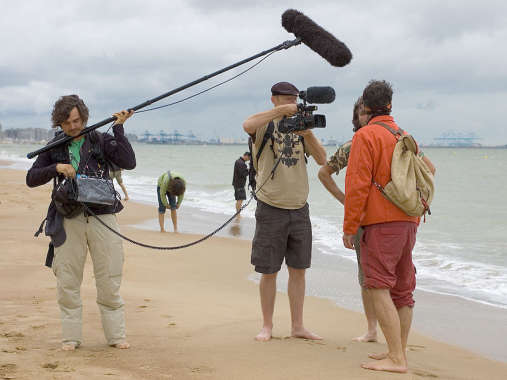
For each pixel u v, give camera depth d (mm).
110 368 3344
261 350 3812
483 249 9742
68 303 3766
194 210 15438
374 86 3498
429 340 4730
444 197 20609
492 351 4441
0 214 12898
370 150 3350
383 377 3260
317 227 12312
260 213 4129
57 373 3203
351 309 5707
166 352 3736
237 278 7305
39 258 7574
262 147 4074
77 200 3602
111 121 3787
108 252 3758
